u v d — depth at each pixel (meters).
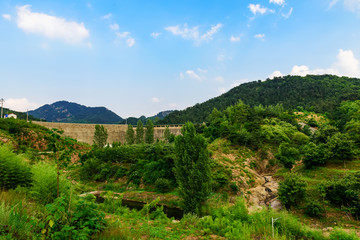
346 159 39.31
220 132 65.31
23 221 5.64
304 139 63.09
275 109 110.25
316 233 16.31
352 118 72.62
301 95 158.25
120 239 6.44
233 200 34.44
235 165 48.69
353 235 16.16
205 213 26.41
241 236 10.94
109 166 51.44
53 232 5.22
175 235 9.71
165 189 41.78
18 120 54.00
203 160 28.61
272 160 53.81
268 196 36.75
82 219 5.96
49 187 10.05
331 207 28.00
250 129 68.44
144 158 52.12
